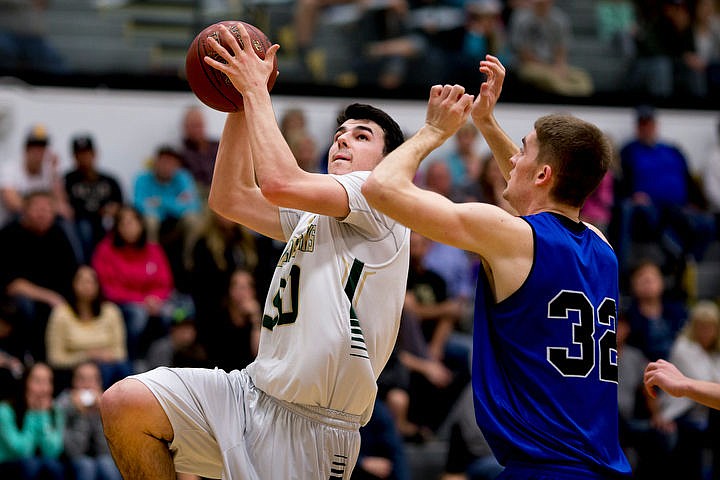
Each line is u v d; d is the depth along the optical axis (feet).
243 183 16.47
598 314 14.03
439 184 39.93
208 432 15.17
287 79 45.96
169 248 37.65
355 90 46.19
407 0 47.50
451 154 43.55
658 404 34.68
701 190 46.16
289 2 46.55
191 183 40.09
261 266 36.29
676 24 50.57
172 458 15.37
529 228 13.78
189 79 15.57
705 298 44.93
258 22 46.19
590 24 51.31
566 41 50.57
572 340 13.70
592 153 14.12
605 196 43.60
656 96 49.98
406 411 34.27
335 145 16.20
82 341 32.73
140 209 39.01
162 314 35.47
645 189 44.52
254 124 14.43
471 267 39.88
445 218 13.28
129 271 35.45
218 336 32.14
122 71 44.29
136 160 42.88
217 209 16.55
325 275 15.07
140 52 44.86
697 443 34.01
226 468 14.93
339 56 46.80
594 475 13.41
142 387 14.93
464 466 32.32
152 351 32.40
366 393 15.26
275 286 15.79
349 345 14.89
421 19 47.42
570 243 13.97
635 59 50.57
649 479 34.14
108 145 42.65
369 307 15.16
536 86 48.21
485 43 47.52
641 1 51.03
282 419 15.17
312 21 46.65
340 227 15.28
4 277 34.50
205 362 31.65
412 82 46.96
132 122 43.04
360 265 15.08
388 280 15.28
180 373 15.30
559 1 51.42
